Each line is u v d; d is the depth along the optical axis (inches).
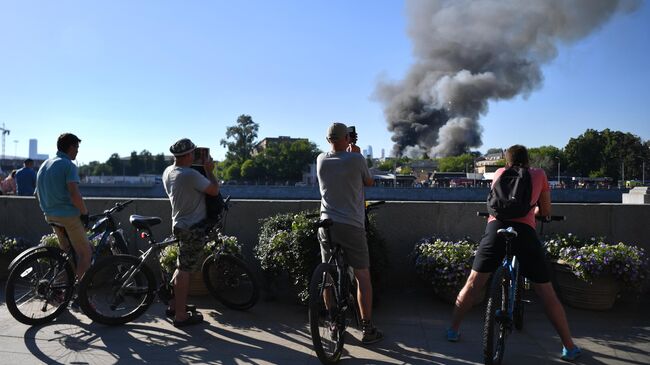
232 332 167.2
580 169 4726.9
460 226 227.9
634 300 209.0
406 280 229.5
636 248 198.5
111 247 200.7
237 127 4872.0
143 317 181.2
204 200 174.6
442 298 203.3
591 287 190.1
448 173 4697.3
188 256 170.1
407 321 181.3
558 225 225.0
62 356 144.3
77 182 177.8
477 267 152.9
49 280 175.3
